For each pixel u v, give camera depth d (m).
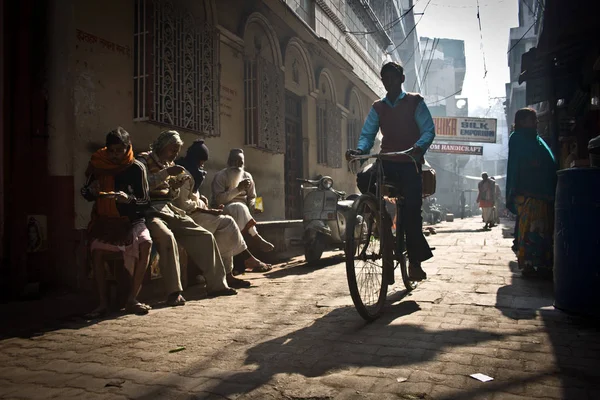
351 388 2.03
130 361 2.50
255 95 8.02
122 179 3.76
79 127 4.60
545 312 3.34
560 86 9.77
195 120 6.25
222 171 5.79
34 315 3.60
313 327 3.12
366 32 15.02
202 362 2.45
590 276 3.12
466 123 23.56
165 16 5.63
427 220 18.88
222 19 7.31
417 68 36.38
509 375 2.15
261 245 5.54
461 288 4.30
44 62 4.61
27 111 4.50
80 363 2.49
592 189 3.12
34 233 4.33
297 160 10.80
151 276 4.34
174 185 4.36
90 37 4.79
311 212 6.60
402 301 3.85
